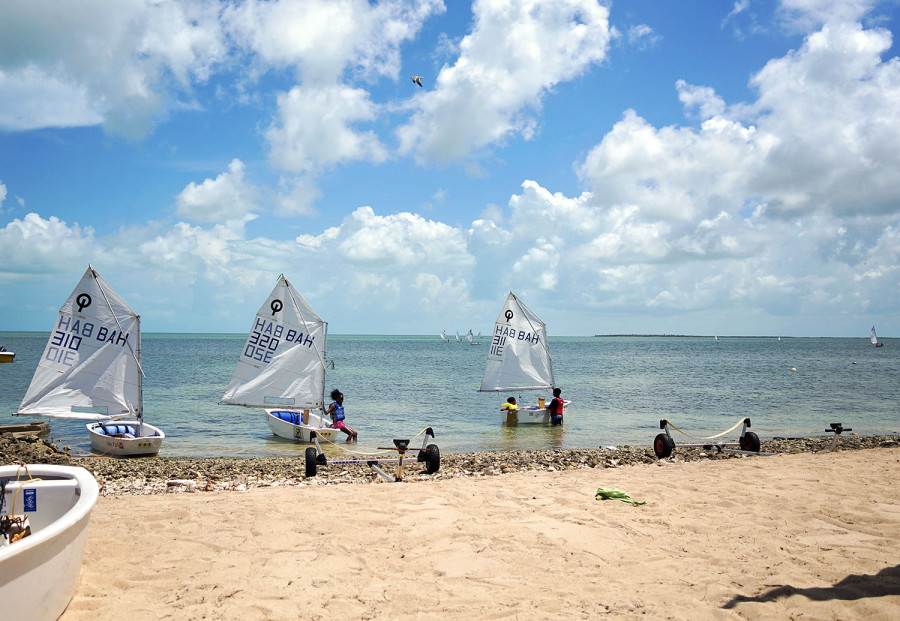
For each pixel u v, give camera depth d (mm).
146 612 6062
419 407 33438
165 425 26328
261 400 23047
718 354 133125
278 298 23188
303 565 7461
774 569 7086
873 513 9703
